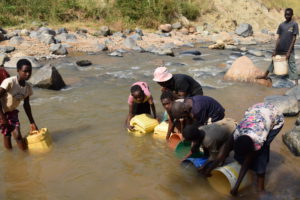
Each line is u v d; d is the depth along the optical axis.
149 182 4.22
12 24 14.95
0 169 4.46
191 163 4.64
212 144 4.19
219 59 12.38
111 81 8.88
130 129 5.61
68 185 4.14
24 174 4.37
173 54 12.83
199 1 21.64
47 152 4.94
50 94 7.69
